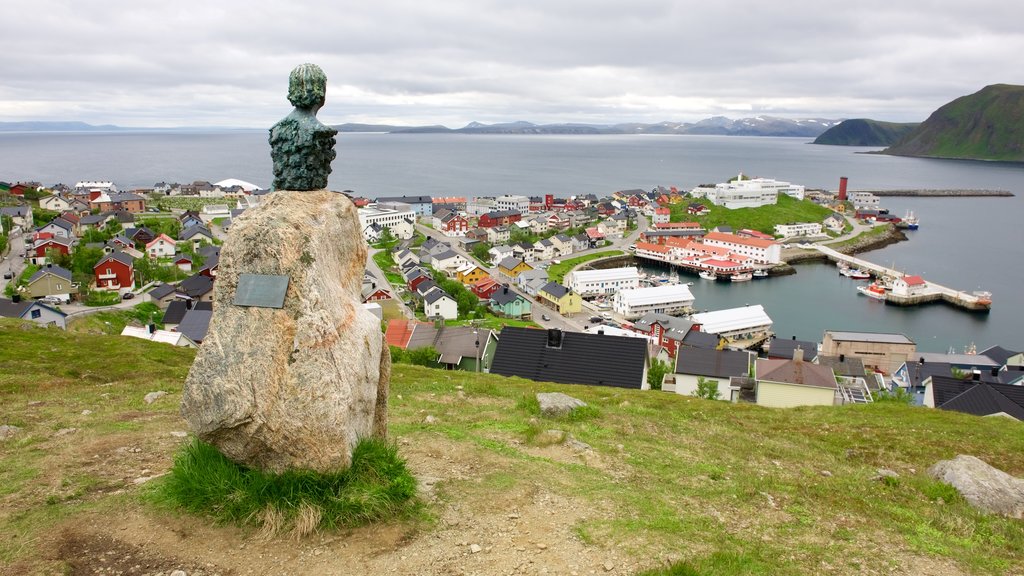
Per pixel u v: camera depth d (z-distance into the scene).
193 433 10.98
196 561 9.78
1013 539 14.30
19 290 85.88
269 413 10.43
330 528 10.86
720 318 101.00
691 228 187.12
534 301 121.75
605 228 189.12
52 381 28.50
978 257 158.25
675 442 20.91
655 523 12.75
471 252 166.00
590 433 20.84
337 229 12.17
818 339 100.94
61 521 10.61
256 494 10.85
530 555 10.93
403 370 38.38
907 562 12.48
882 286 127.88
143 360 36.41
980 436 26.95
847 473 19.06
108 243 117.25
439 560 10.45
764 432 26.11
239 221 11.12
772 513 14.51
